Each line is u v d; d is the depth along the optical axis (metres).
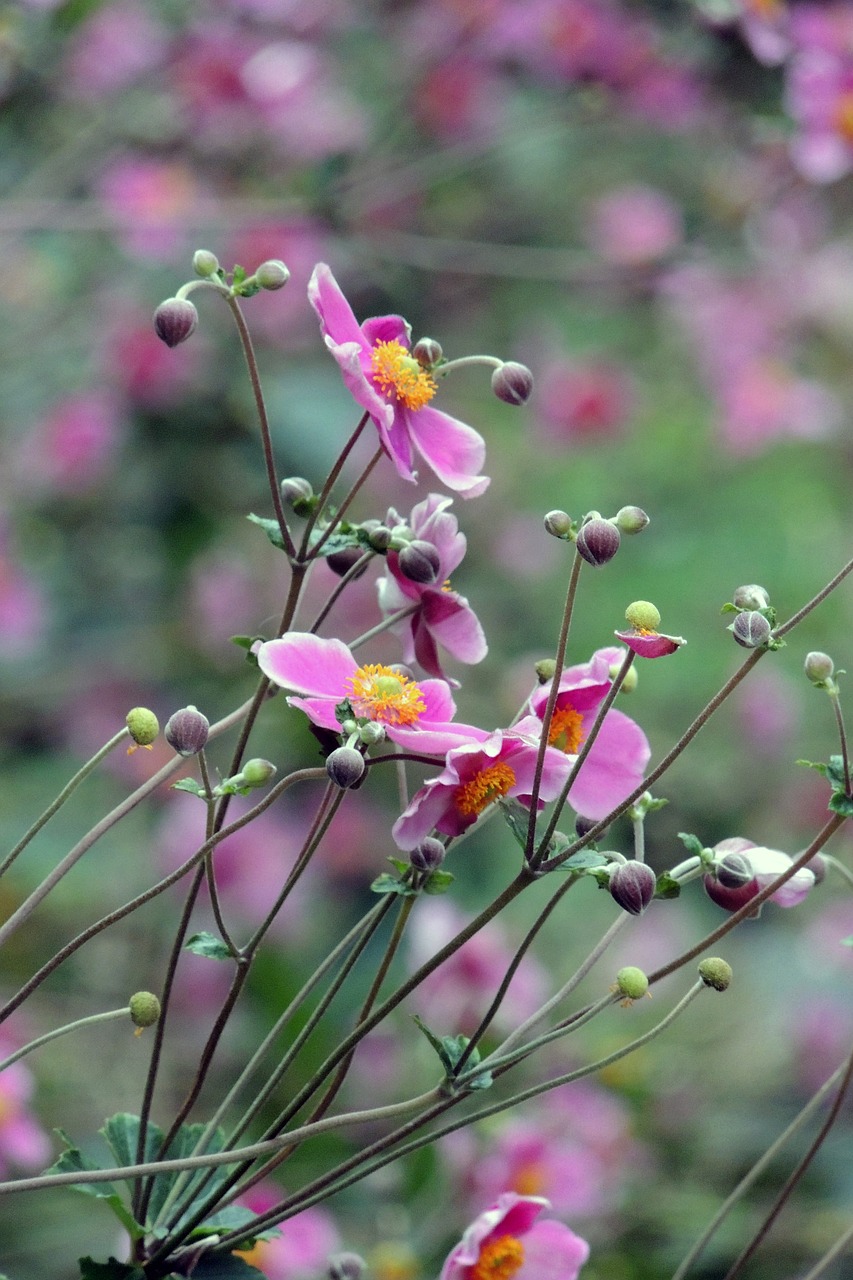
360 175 2.64
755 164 3.06
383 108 3.01
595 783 1.53
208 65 2.76
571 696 1.53
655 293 3.36
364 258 2.72
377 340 1.56
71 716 2.82
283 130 2.84
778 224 3.28
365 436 2.79
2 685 2.83
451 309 3.32
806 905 2.84
